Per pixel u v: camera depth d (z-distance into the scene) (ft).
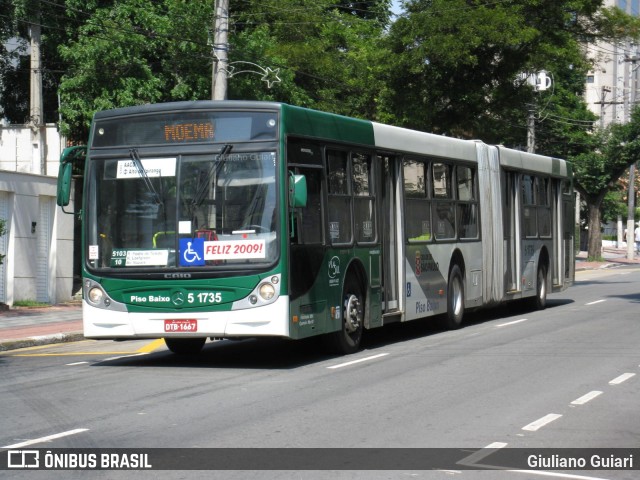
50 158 96.73
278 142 41.81
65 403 34.50
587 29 108.78
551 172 78.38
